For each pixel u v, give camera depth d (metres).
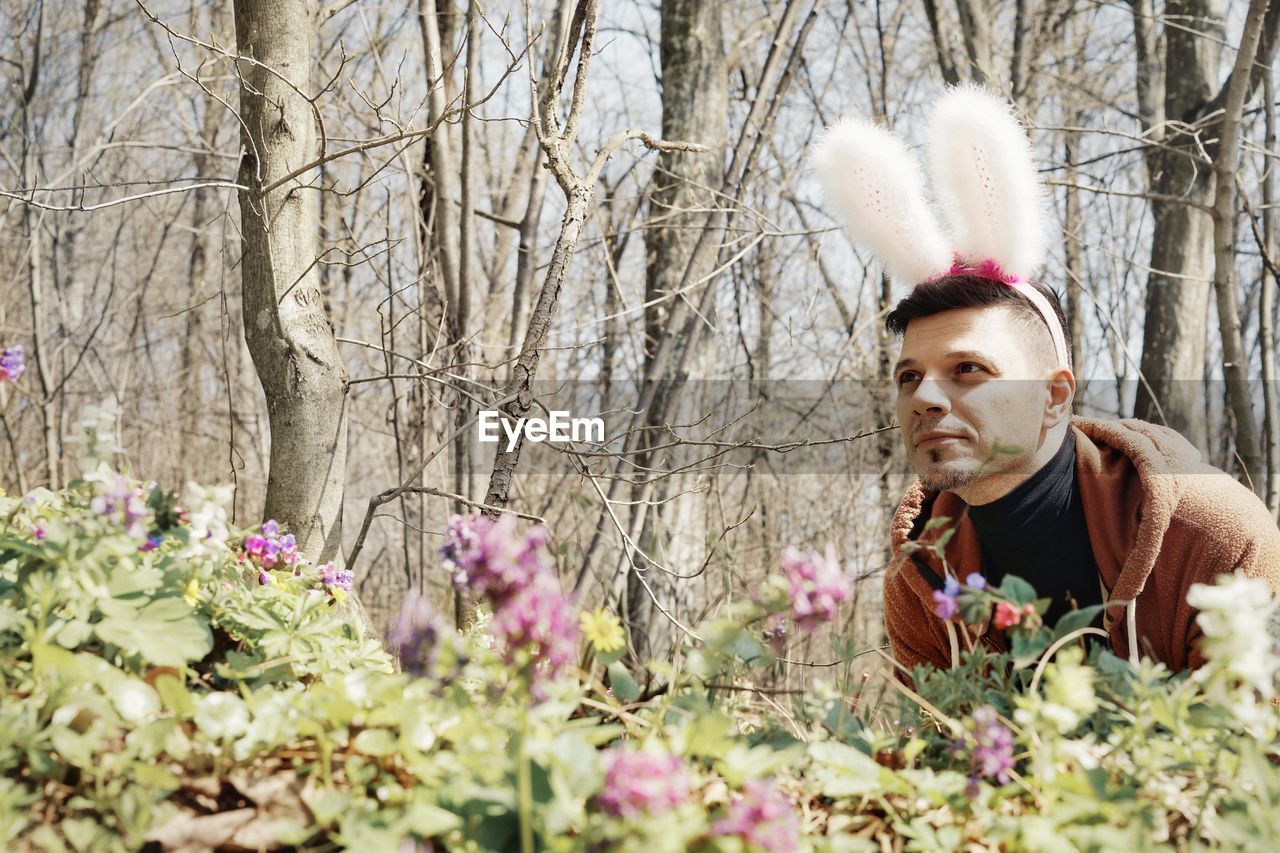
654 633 4.96
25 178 7.91
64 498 1.73
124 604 1.38
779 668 1.70
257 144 2.54
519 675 1.06
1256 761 1.15
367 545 7.09
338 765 1.25
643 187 6.21
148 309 10.68
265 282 2.53
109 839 1.07
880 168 1.99
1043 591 1.94
